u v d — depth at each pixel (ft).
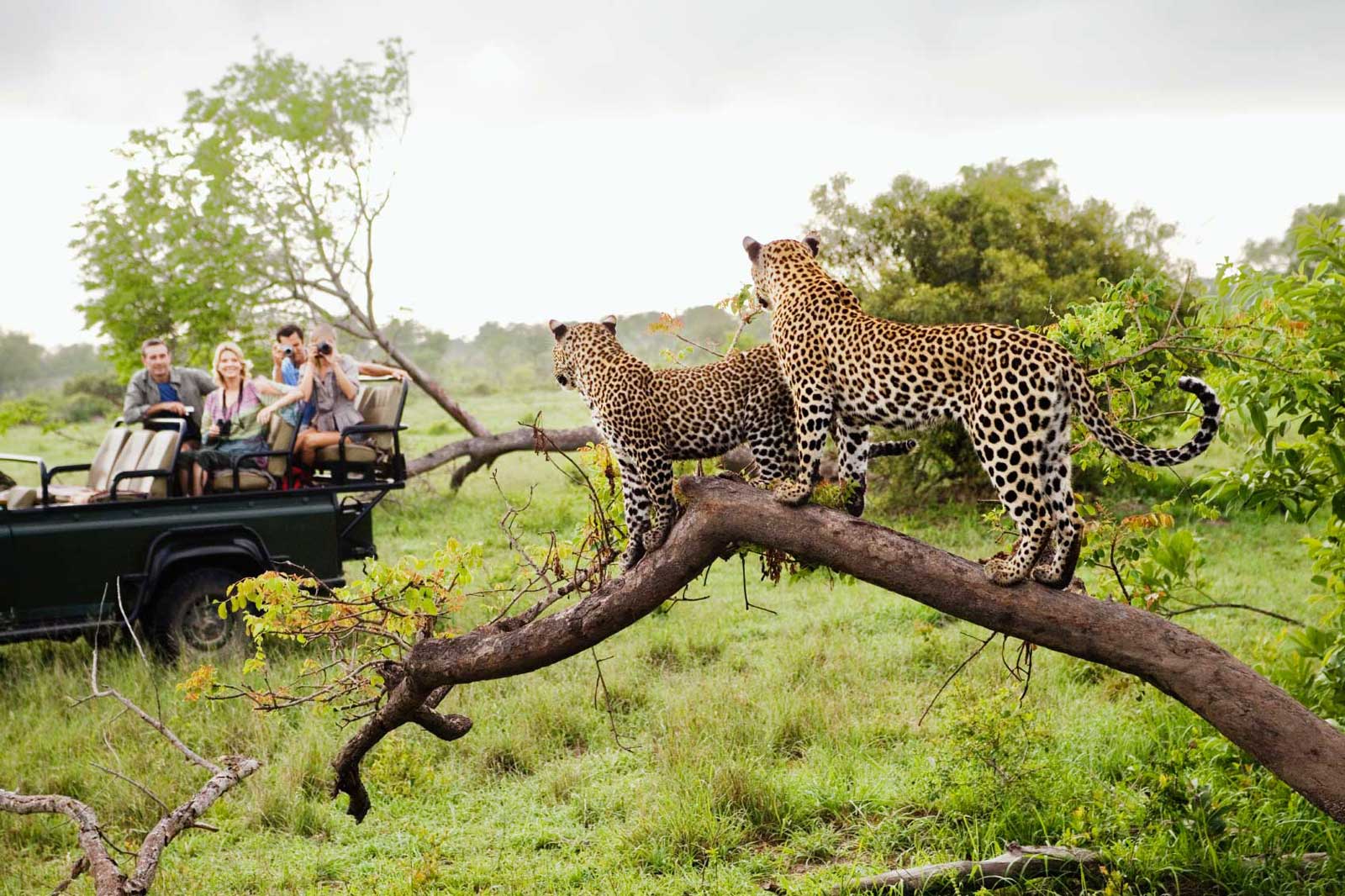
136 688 26.05
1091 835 17.76
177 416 30.99
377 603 16.78
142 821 20.94
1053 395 12.42
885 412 13.76
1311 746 12.99
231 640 28.53
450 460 50.93
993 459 12.77
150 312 55.52
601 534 17.42
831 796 20.57
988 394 12.64
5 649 29.99
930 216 48.49
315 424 31.83
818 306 14.25
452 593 16.88
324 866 19.10
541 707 25.21
